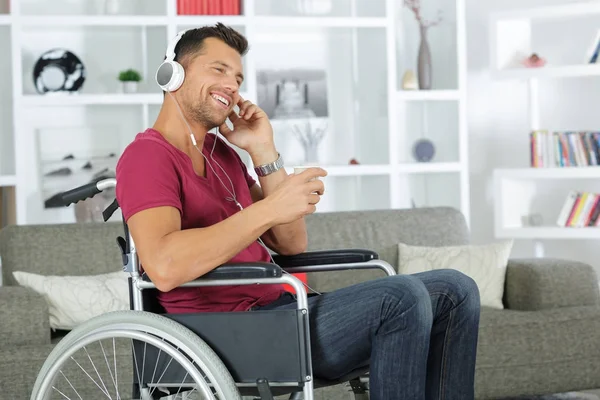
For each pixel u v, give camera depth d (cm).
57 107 616
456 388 277
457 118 649
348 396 420
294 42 660
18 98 587
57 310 429
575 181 691
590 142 631
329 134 663
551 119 700
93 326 266
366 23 640
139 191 262
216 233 254
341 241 491
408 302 258
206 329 262
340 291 271
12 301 405
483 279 468
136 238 259
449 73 649
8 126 602
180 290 278
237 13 627
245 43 294
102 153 621
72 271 459
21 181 589
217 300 282
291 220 257
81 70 616
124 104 615
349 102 666
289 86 659
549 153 640
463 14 645
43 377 271
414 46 652
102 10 631
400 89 649
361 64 662
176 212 264
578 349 443
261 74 654
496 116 708
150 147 270
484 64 708
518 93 708
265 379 258
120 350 399
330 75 665
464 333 277
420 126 655
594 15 628
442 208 517
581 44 686
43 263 457
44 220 609
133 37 632
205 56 283
